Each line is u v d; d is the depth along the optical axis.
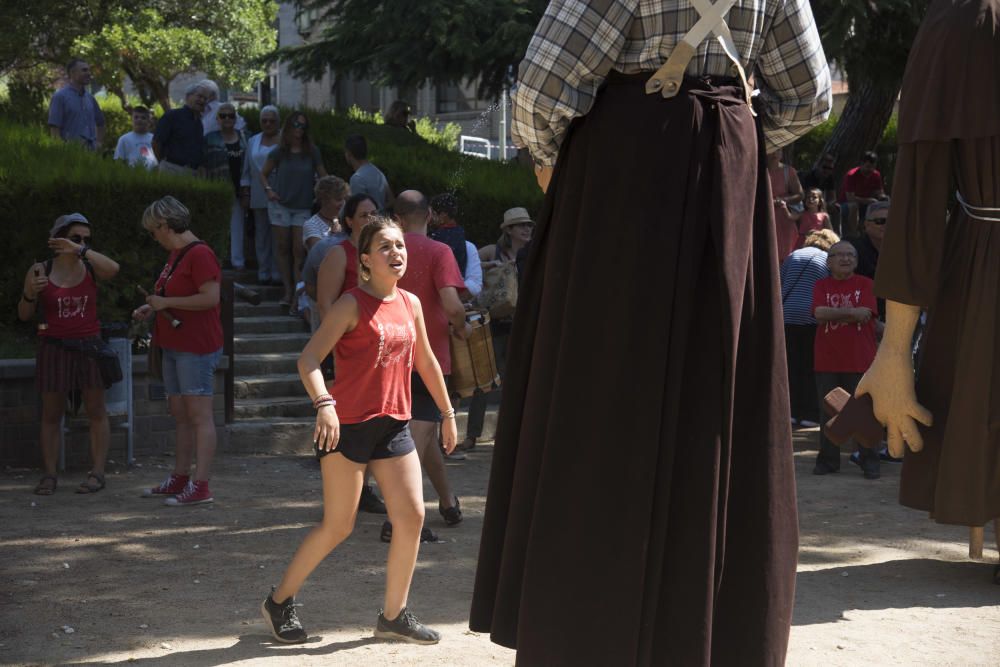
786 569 2.79
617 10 2.66
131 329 8.95
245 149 14.16
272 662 4.52
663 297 2.64
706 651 2.66
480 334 7.58
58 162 10.71
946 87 5.18
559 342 2.76
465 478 9.00
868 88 19.66
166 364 7.90
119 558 6.32
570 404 2.70
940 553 6.58
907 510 7.89
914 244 5.30
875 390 5.53
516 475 2.82
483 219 13.78
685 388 2.69
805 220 13.43
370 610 5.32
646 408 2.63
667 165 2.67
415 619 4.84
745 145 2.77
